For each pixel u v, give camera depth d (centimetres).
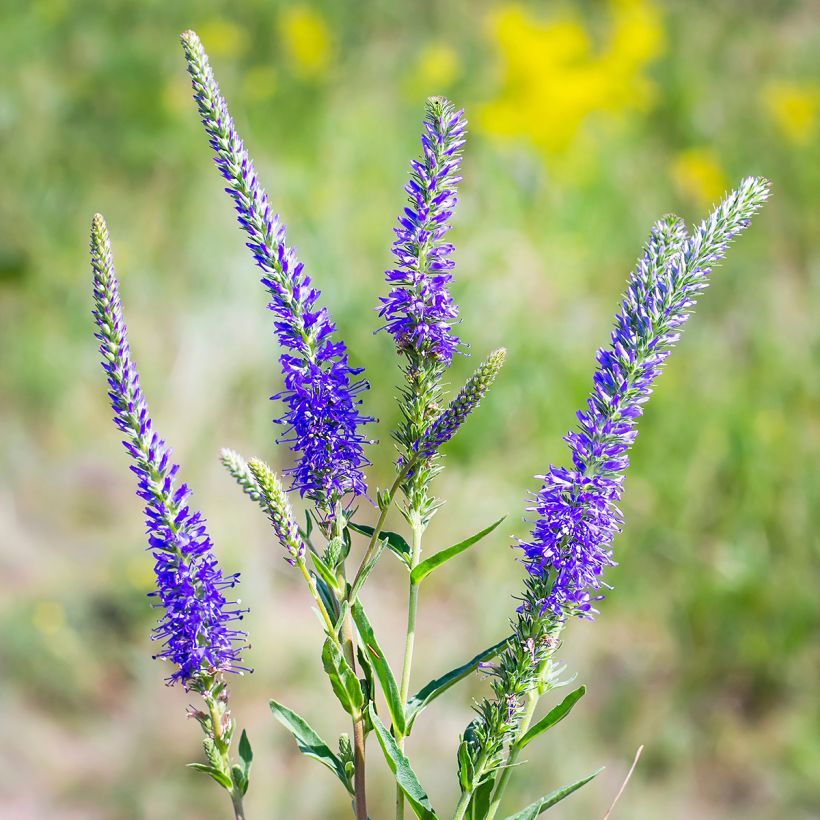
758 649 143
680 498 158
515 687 60
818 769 132
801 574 151
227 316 169
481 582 145
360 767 61
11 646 130
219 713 60
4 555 144
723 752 134
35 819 117
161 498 58
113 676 133
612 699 137
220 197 189
